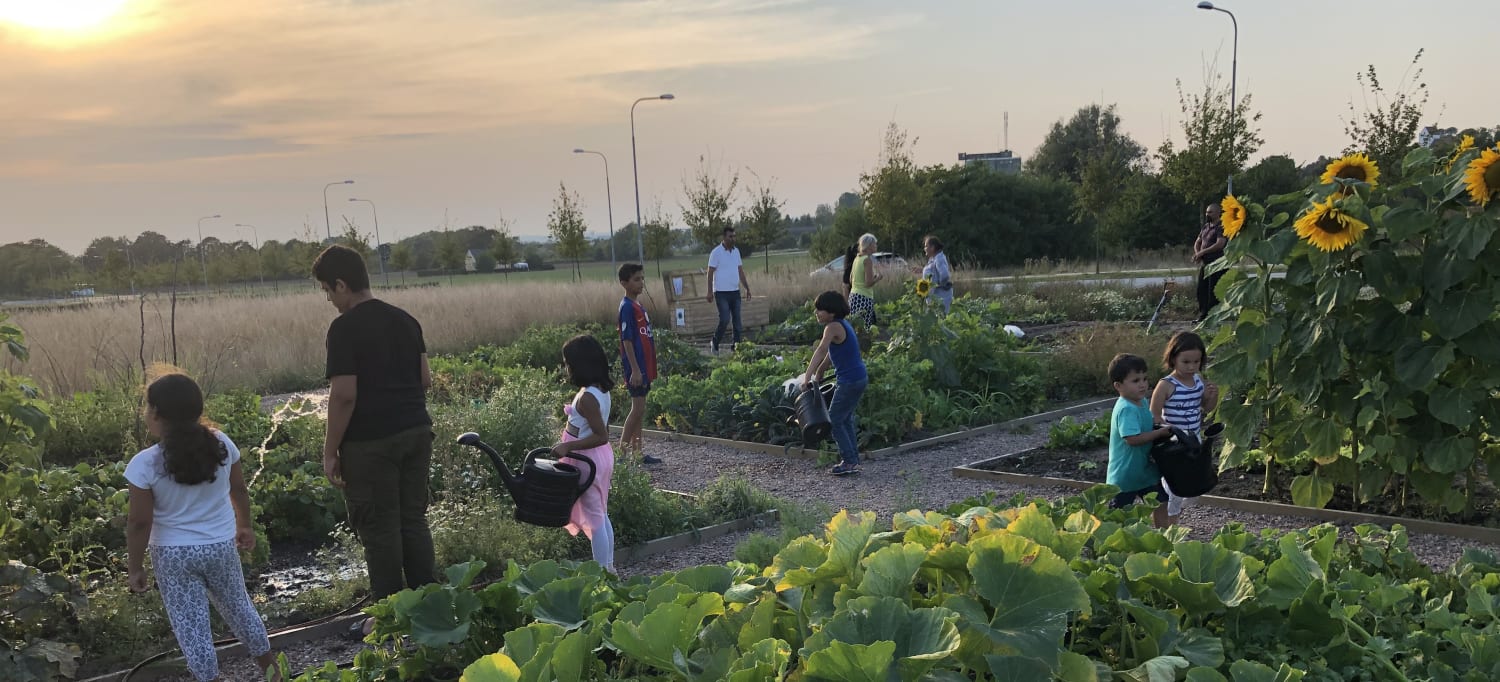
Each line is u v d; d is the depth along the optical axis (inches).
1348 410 220.5
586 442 199.3
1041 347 553.0
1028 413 402.3
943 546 100.6
